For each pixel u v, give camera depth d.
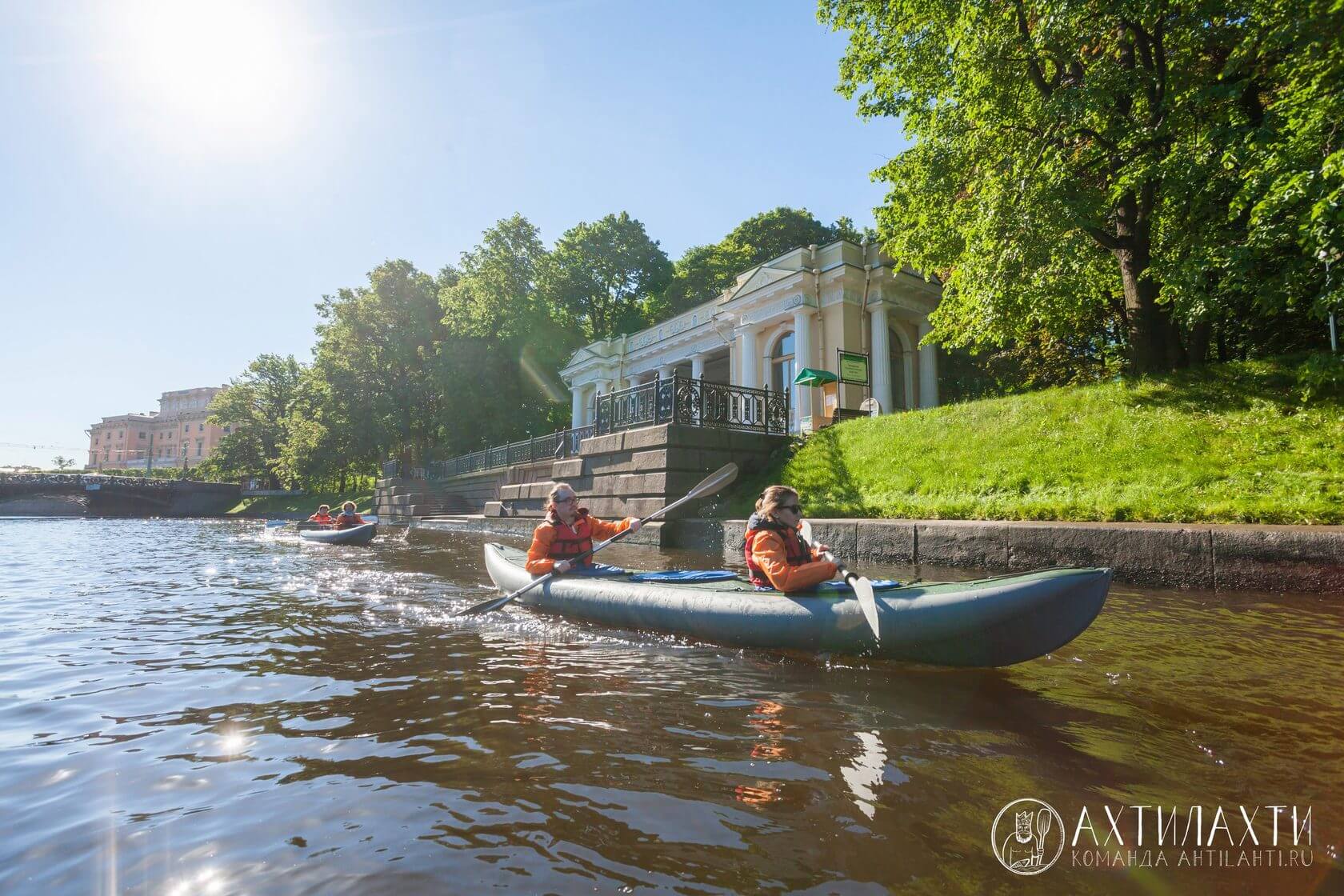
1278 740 2.44
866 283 17.94
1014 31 10.06
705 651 3.93
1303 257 7.68
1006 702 2.90
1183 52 9.84
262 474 59.78
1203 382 8.82
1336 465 6.45
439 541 14.03
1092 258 10.69
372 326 37.28
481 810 2.03
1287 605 4.81
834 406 15.75
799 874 1.67
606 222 39.84
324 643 4.25
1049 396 10.15
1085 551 6.25
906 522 7.73
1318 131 7.03
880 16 12.50
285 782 2.24
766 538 4.05
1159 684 3.09
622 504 12.94
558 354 33.34
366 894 1.60
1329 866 1.67
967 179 11.73
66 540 16.97
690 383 12.82
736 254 34.06
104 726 2.79
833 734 2.58
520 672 3.53
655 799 2.07
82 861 1.77
